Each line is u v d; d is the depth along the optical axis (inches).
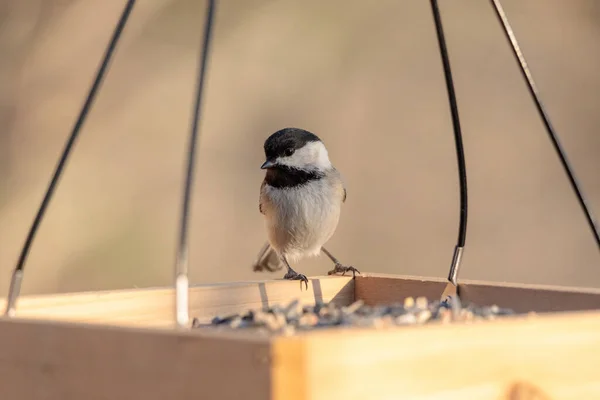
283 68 535.5
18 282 185.2
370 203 527.8
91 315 208.2
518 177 534.0
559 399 146.9
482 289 230.8
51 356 148.4
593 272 510.6
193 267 488.1
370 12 550.3
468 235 518.9
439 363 133.9
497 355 140.5
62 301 204.1
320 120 536.1
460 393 135.6
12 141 489.1
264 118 529.3
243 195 511.2
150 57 517.7
